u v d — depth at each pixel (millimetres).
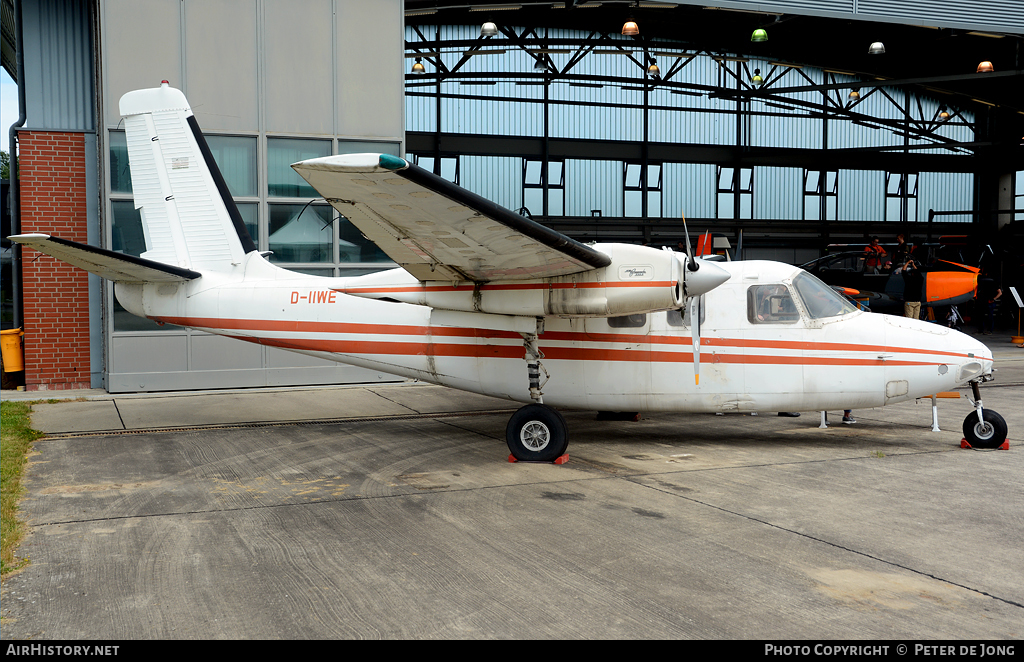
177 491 6586
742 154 27062
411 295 8203
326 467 7512
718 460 7820
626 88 25625
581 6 16672
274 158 12820
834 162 28234
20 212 12773
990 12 16484
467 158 24453
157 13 12086
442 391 12695
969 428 8375
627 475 7152
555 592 4305
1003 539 5234
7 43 14766
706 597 4227
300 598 4230
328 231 13070
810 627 3828
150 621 3928
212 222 9414
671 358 8312
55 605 4133
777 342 8172
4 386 13062
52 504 6160
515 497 6367
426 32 23641
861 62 22234
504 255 7039
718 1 15117
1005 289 24516
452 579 4508
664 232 26688
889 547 5070
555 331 8516
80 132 12836
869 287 20953
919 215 29531
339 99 13047
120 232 12117
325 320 8992
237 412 10688
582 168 25703
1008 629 3805
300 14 12773
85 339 12891
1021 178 29344
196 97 12312
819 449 8383
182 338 12336
